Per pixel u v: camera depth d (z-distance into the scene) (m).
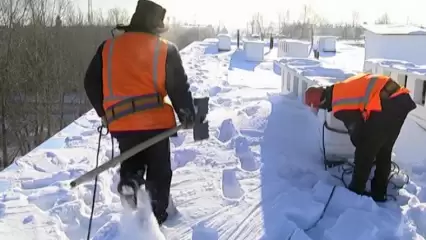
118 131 3.31
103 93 3.34
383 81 4.17
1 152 26.86
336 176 4.77
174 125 3.45
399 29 14.98
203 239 3.39
